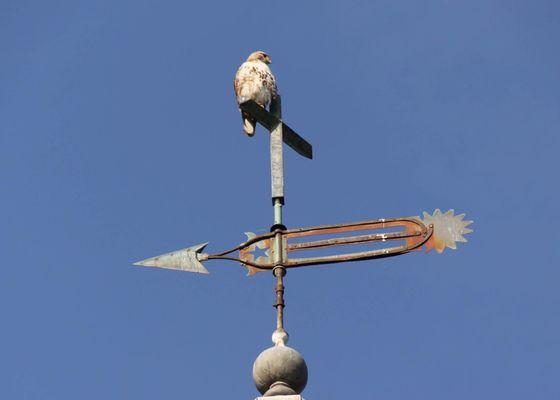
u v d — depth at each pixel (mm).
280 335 15320
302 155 17969
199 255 17297
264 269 16469
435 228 16469
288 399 14453
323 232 16562
